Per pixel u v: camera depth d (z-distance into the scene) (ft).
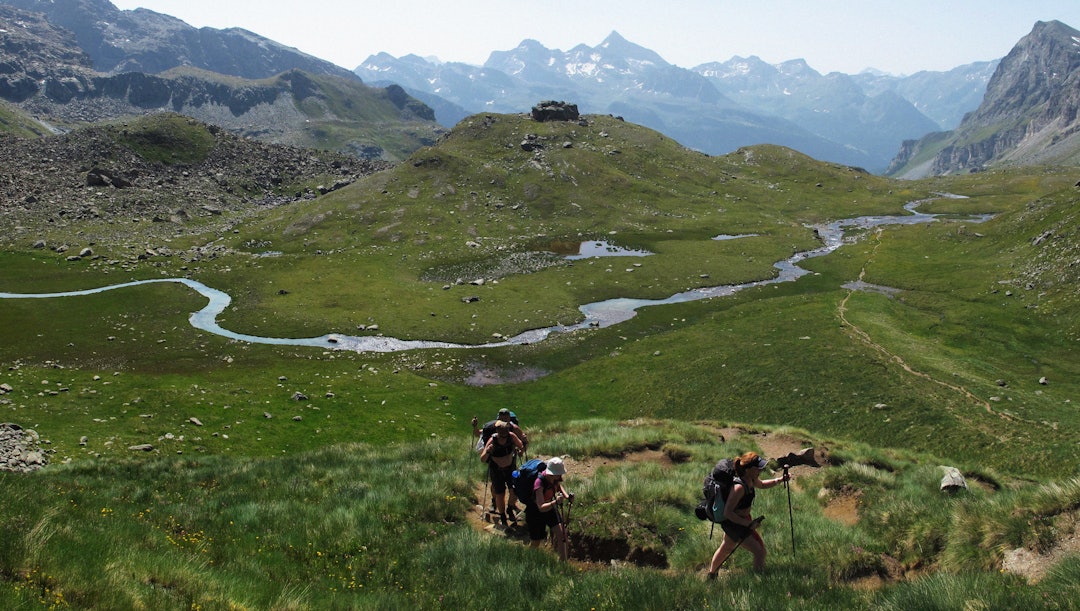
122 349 228.63
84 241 366.22
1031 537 40.04
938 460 83.76
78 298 280.31
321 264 347.15
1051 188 530.68
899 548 46.55
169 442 135.33
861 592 34.96
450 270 341.82
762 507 57.26
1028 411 141.69
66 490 61.41
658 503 55.47
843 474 66.64
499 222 421.18
